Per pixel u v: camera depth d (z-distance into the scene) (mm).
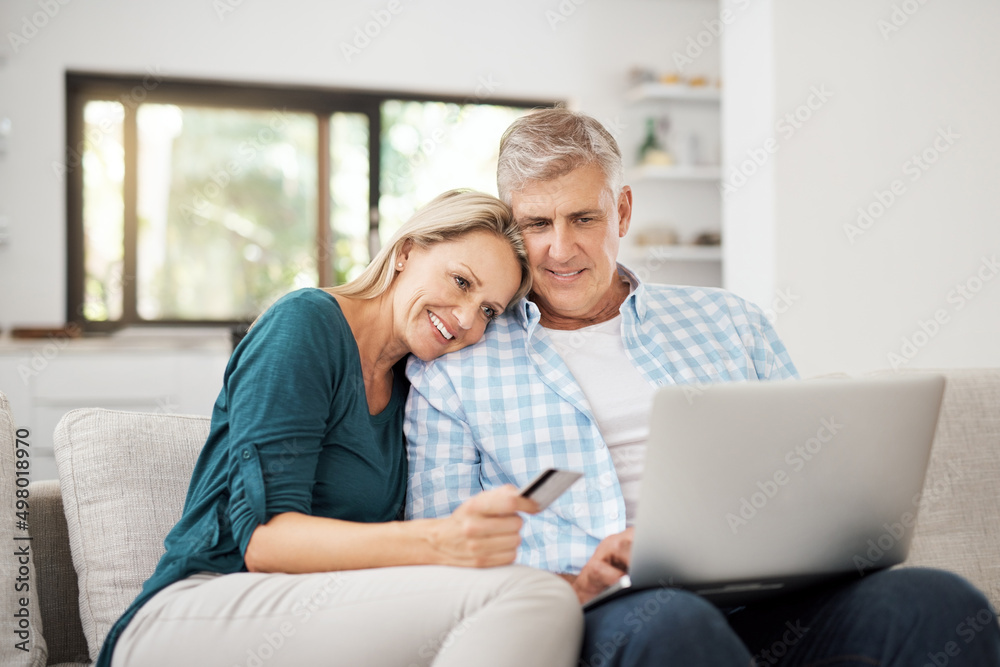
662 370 1558
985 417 1686
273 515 1161
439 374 1522
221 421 1332
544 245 1536
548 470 963
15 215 4074
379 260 1476
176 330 4359
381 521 1413
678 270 5148
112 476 1405
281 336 1271
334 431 1328
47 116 4090
